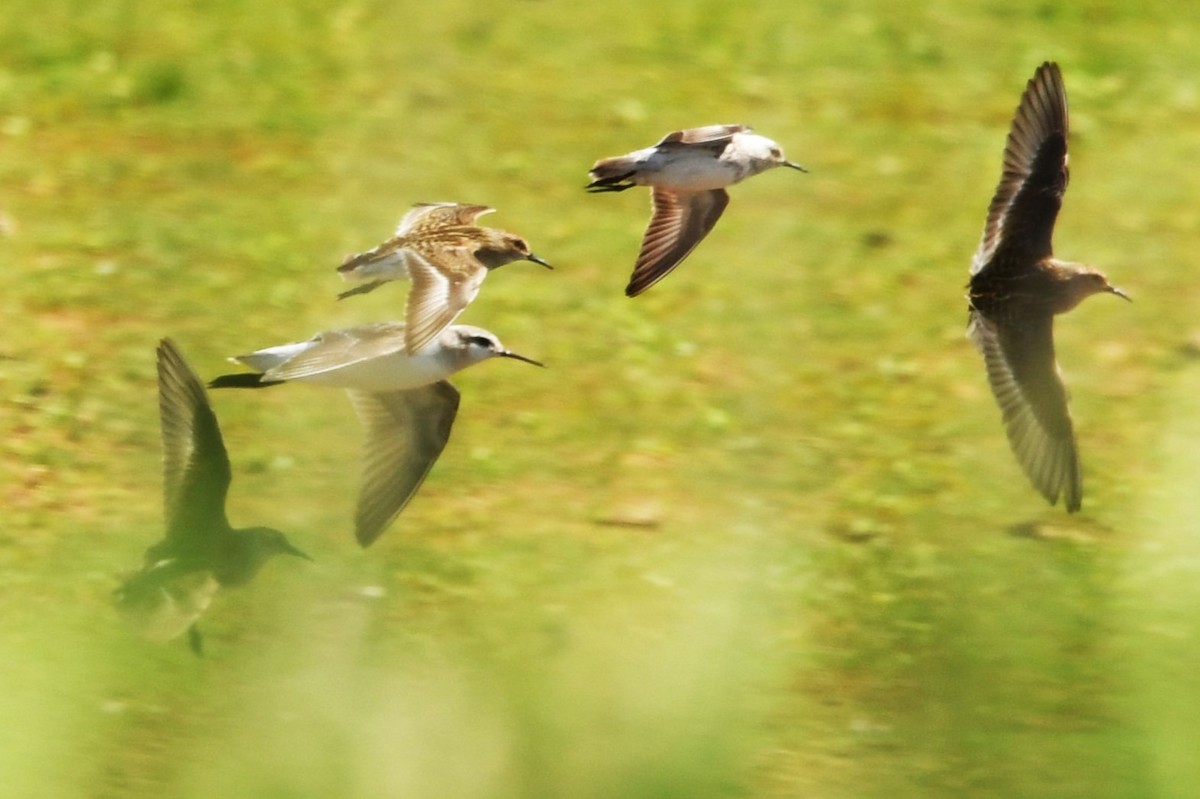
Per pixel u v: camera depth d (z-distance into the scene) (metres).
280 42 25.33
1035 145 11.17
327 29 25.81
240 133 22.66
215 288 18.73
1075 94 24.64
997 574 14.73
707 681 13.08
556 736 12.32
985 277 11.11
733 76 24.86
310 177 21.56
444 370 11.18
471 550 14.77
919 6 27.03
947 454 16.72
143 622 9.58
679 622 13.92
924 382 18.00
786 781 12.00
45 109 22.97
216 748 12.04
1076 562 14.92
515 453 16.27
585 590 14.31
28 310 17.95
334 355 10.77
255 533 9.71
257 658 13.08
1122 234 21.12
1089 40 26.31
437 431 11.41
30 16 25.62
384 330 11.07
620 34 25.92
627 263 19.83
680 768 12.15
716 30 26.12
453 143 22.64
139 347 17.47
